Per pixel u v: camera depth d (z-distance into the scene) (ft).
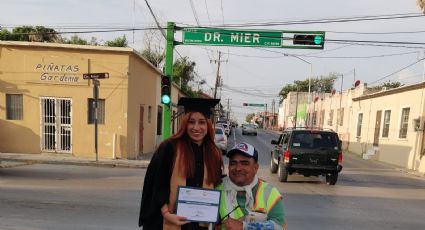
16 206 23.98
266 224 9.06
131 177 37.99
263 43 51.24
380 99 79.61
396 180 46.39
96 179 35.94
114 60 52.60
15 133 53.31
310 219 23.99
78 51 52.39
